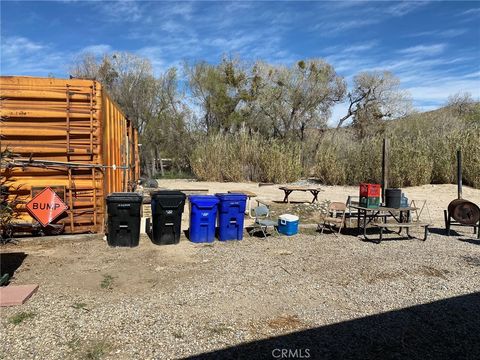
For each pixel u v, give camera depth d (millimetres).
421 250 8328
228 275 6355
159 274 6316
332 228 10391
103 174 8469
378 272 6742
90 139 8258
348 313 5066
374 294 5730
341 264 7156
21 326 4441
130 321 4629
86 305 5039
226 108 32562
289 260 7316
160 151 33438
